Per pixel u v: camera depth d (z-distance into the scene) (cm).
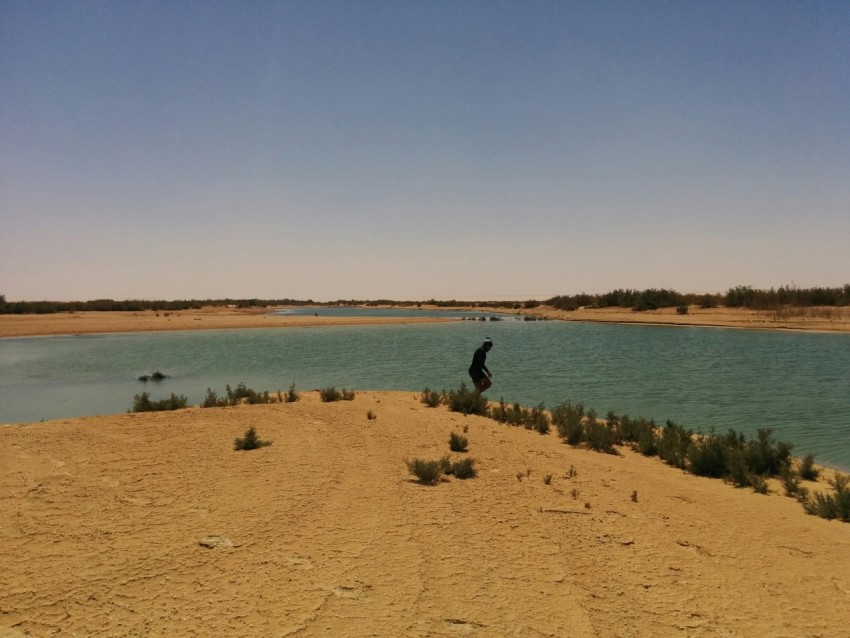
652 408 1592
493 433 1005
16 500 561
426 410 1233
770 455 894
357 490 619
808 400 1712
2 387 2073
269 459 745
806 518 625
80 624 338
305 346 3866
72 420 1055
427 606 374
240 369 2608
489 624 357
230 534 481
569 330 5681
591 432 991
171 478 648
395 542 479
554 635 349
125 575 402
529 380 2200
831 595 425
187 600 370
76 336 4769
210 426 986
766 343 3800
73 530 484
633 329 5628
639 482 739
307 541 473
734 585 435
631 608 390
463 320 7700
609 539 515
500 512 570
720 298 7888
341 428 980
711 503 663
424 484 654
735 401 1698
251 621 347
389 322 7050
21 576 396
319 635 335
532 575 430
